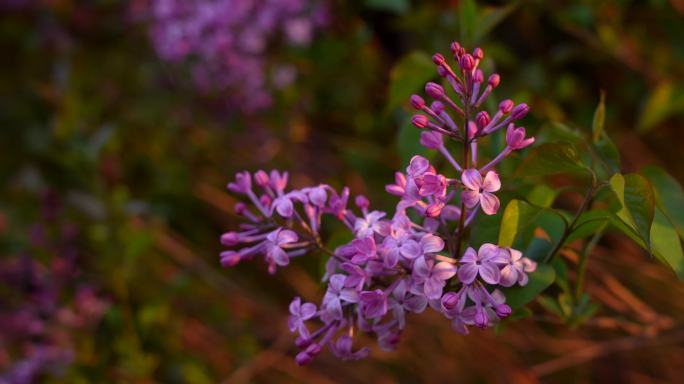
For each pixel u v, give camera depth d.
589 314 0.65
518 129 0.57
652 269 0.94
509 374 1.03
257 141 1.24
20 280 0.97
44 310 0.98
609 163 0.63
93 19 1.48
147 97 1.34
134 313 1.09
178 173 1.29
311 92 1.17
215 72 1.17
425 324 1.07
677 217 0.62
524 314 0.61
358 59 1.12
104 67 1.42
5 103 1.54
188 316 1.15
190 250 1.25
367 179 1.12
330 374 1.12
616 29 0.96
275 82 1.15
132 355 0.99
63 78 1.30
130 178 1.30
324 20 1.08
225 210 1.27
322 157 1.22
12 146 1.48
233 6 1.08
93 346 0.99
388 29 1.09
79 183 1.24
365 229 0.59
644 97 1.05
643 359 1.01
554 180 0.92
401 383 1.08
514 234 0.58
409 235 0.57
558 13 0.93
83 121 1.26
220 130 1.26
